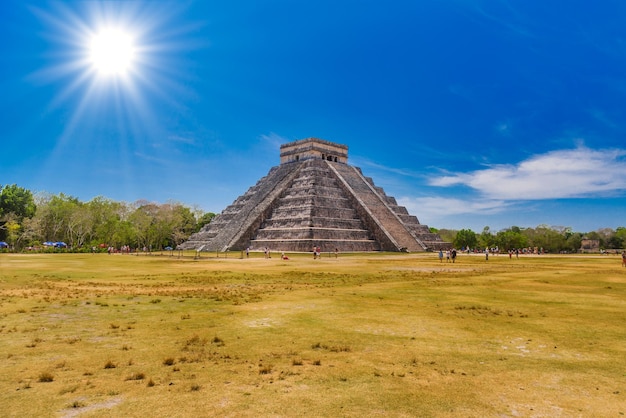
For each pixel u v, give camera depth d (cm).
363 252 7444
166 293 2078
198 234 9038
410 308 1652
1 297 1892
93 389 796
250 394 777
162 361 970
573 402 749
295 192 8581
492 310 1609
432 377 874
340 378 865
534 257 6800
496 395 780
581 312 1569
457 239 12156
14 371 895
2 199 9031
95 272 3331
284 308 1650
